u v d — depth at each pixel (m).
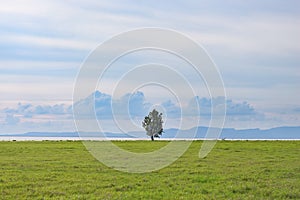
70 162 33.75
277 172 28.72
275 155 39.59
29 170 29.38
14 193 21.69
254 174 27.75
